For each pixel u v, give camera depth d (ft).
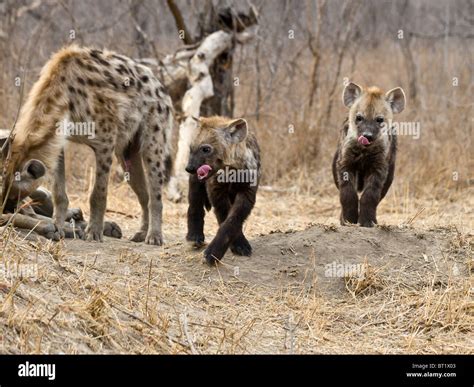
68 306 21.42
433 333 24.77
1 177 26.84
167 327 22.38
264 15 52.29
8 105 44.37
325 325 24.68
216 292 25.98
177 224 35.65
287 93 49.49
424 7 77.77
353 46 61.26
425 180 44.19
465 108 50.75
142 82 30.86
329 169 45.55
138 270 26.27
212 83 45.75
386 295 26.78
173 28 59.06
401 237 29.86
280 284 26.94
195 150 27.48
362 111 31.94
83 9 59.47
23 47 50.03
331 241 29.09
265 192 43.47
